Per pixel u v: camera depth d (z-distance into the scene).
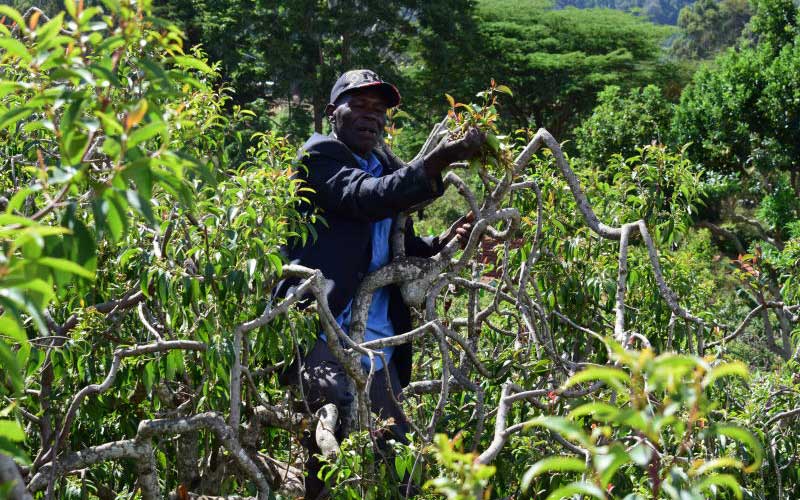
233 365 2.85
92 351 3.07
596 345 4.23
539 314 3.72
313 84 26.78
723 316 6.71
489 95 3.27
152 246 3.11
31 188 1.55
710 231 16.14
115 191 1.58
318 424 3.24
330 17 27.25
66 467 2.72
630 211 4.46
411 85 28.64
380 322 3.72
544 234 4.14
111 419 3.56
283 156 3.69
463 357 3.95
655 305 4.25
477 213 3.53
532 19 33.00
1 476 1.57
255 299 3.22
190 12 28.08
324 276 3.51
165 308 3.08
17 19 1.65
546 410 3.28
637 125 18.28
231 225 3.04
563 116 31.94
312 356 3.50
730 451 3.51
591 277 4.14
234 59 26.83
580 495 2.59
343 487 3.00
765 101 16.52
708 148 17.22
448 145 3.19
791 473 3.93
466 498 1.48
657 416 1.34
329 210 3.55
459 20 29.39
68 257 1.66
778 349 5.30
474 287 3.81
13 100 3.13
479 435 3.37
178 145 3.19
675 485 1.56
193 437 3.35
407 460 2.97
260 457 3.44
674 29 32.81
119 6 1.68
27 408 3.32
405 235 3.88
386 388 3.61
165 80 1.63
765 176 16.80
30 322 3.09
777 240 15.21
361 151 3.74
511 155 3.49
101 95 1.72
